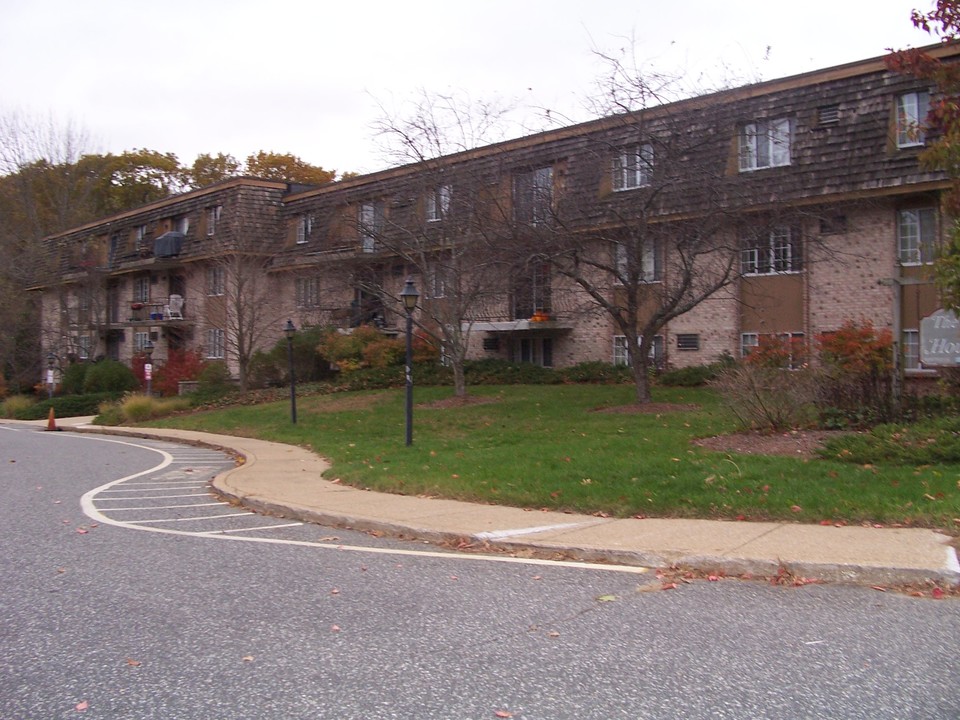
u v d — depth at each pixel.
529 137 25.31
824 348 19.39
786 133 20.80
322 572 8.02
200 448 21.56
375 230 26.97
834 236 22.39
